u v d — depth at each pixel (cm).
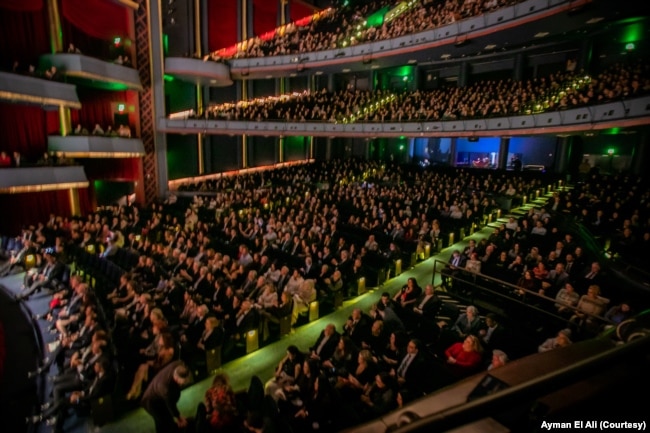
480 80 2678
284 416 555
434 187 1955
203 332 766
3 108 1466
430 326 737
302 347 843
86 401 659
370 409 533
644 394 184
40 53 1600
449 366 618
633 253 960
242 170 3103
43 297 1145
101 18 1855
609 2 1202
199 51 2530
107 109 2002
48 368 778
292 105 2648
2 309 1085
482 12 1576
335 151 3678
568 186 2020
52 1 1606
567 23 1398
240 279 1030
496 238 1170
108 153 1828
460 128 1892
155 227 1548
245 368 770
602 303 696
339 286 1000
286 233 1342
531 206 1773
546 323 786
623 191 1507
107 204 2183
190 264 1082
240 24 2800
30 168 1466
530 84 1981
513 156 2748
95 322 778
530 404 172
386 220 1473
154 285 1053
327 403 538
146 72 2106
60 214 1775
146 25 2078
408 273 1202
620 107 1222
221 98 2934
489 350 660
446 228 1455
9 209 1588
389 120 2191
